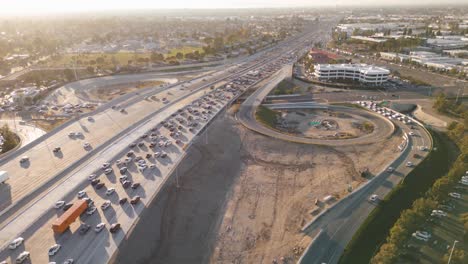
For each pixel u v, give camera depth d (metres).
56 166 91.00
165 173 88.00
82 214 69.12
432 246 69.81
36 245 60.44
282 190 91.75
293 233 74.31
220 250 70.25
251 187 93.19
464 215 77.50
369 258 66.50
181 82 190.62
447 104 147.12
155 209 82.50
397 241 66.75
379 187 89.19
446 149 114.31
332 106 158.62
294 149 115.19
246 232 75.44
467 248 69.19
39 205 71.69
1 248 59.38
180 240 73.06
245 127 131.00
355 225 75.00
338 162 106.19
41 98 168.75
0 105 159.00
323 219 77.19
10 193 77.19
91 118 130.75
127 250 68.81
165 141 108.31
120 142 105.88
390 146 115.94
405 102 163.00
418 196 86.69
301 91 182.75
